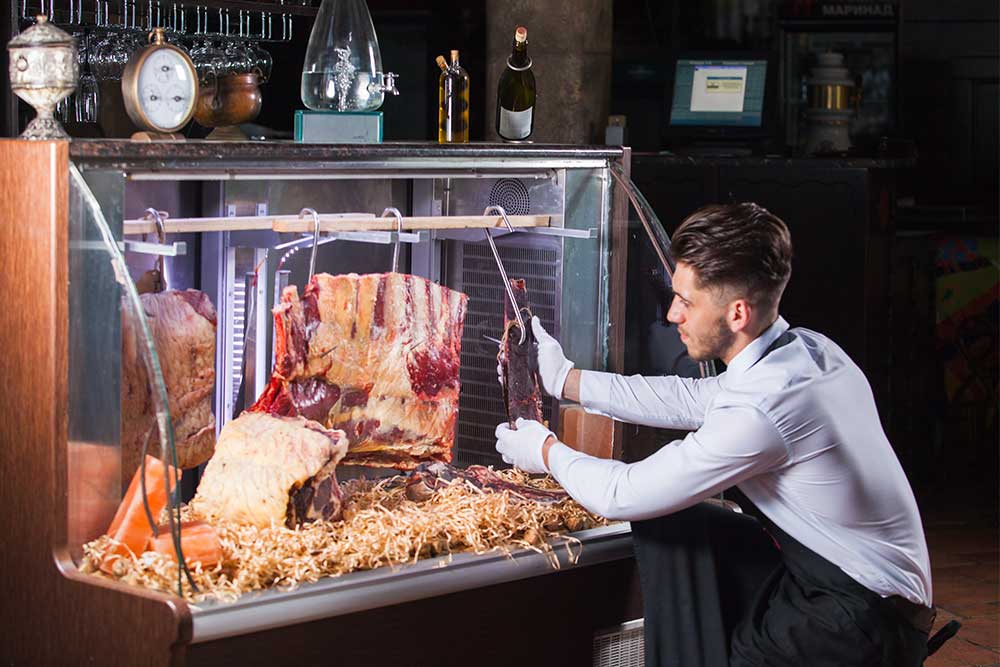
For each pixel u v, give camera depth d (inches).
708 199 223.3
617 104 287.3
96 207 86.1
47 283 85.4
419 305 110.3
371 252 121.0
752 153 245.3
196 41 120.6
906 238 251.9
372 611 91.9
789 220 223.1
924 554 101.3
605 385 113.4
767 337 98.7
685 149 246.5
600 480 99.3
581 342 118.8
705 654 100.2
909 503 100.4
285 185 110.5
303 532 95.3
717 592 100.5
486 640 99.0
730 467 95.2
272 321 112.8
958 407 253.1
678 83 249.8
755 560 103.2
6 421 89.0
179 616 80.7
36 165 85.2
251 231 107.3
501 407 123.3
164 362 97.6
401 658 94.1
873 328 230.4
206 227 97.2
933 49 318.0
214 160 90.8
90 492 88.7
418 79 297.1
